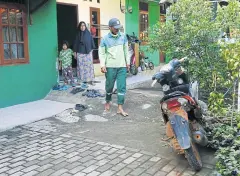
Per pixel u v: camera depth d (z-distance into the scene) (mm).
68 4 9164
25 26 7242
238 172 3186
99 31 10406
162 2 6781
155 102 7031
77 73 8828
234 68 3402
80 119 6098
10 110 6625
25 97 7305
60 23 10203
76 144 4707
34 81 7504
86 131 5352
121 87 6246
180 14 5430
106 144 4668
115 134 5145
